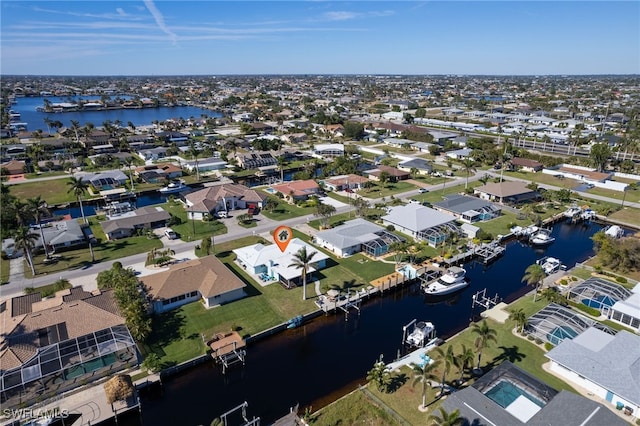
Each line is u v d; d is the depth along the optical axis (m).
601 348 59.03
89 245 101.50
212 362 63.19
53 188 149.62
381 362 57.44
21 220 90.38
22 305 71.19
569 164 184.00
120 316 66.19
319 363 64.38
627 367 54.72
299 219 122.00
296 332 71.88
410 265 90.50
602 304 73.94
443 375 55.12
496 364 60.91
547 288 80.31
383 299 84.25
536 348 64.81
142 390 57.62
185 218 122.00
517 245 110.25
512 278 92.44
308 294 81.12
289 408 55.25
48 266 91.31
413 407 52.78
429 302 83.75
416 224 110.06
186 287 76.75
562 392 51.12
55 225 108.25
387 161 187.75
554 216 126.88
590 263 95.44
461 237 109.69
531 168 178.25
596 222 127.44
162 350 64.06
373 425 50.59
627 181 162.75
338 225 115.62
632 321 69.62
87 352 58.72
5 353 56.22
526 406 50.38
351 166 166.75
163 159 193.25
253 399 56.81
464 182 162.12
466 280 90.81
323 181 159.00
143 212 118.00
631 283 84.31
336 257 97.81
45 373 55.47
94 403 54.00
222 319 72.31
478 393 51.12
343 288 83.50
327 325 74.31
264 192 148.88
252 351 66.62
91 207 135.38
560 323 66.38
